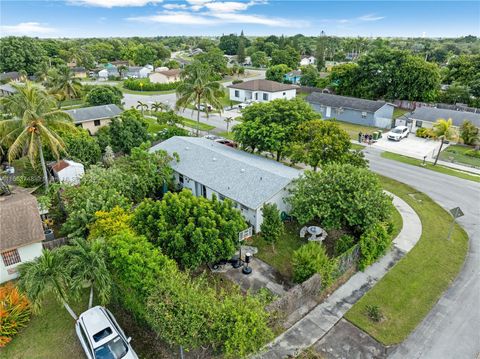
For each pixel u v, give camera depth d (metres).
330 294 18.41
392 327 16.27
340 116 57.00
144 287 14.39
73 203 22.73
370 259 20.19
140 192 26.62
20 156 36.16
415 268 20.50
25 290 15.34
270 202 23.73
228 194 24.66
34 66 95.06
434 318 16.84
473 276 19.94
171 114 51.09
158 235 18.34
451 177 34.09
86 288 18.64
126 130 37.09
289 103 33.00
